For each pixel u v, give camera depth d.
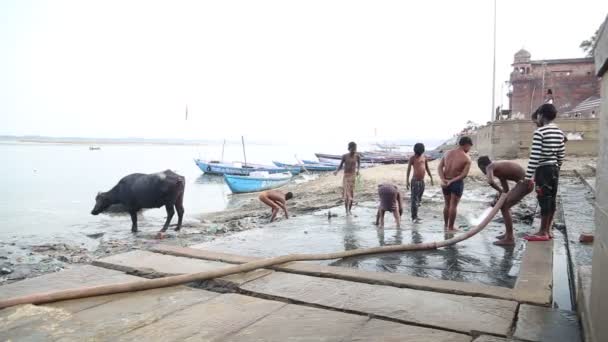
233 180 27.14
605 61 2.69
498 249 7.00
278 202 12.88
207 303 4.43
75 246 11.50
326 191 21.39
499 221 9.77
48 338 3.67
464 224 9.59
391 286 4.87
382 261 6.31
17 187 29.75
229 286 5.01
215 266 5.78
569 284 5.29
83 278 5.33
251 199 24.28
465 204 12.81
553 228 8.36
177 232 12.77
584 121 27.12
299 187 26.30
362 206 13.26
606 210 2.66
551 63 41.41
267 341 3.51
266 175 31.16
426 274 5.65
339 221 10.30
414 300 4.36
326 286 4.87
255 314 4.10
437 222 9.89
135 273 5.61
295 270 5.48
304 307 4.26
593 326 2.93
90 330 3.81
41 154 106.19
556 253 6.59
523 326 3.67
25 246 11.58
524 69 42.16
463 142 8.46
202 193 28.52
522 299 4.27
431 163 36.59
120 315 4.14
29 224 15.73
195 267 5.72
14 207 20.36
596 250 2.98
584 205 10.29
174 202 12.71
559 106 41.22
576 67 40.91
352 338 3.52
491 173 6.96
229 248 7.39
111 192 12.91
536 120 6.84
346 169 11.52
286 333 3.65
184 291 4.83
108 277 5.36
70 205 21.14
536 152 6.66
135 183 12.54
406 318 3.89
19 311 4.23
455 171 8.47
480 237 8.00
